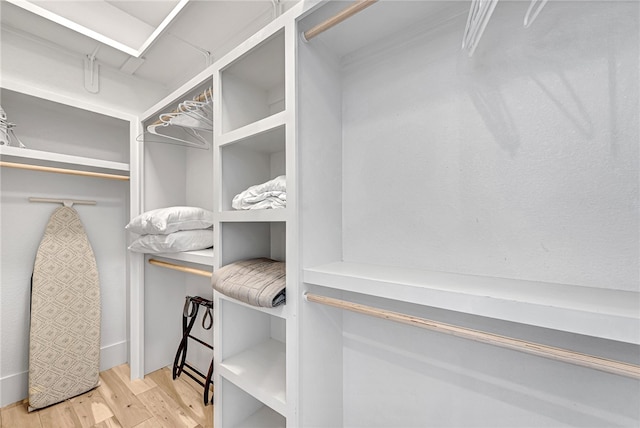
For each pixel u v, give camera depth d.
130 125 1.87
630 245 0.71
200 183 2.00
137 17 1.83
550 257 0.81
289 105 1.00
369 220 1.17
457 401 0.96
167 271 2.04
